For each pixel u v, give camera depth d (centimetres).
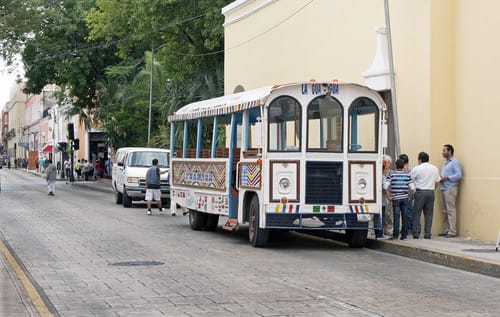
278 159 1561
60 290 1080
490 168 1584
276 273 1249
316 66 2286
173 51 4047
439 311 934
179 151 2205
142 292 1062
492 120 1582
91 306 959
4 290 1080
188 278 1189
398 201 1623
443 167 1677
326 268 1321
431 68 1702
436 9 1705
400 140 1817
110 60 5272
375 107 1609
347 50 2092
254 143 1609
